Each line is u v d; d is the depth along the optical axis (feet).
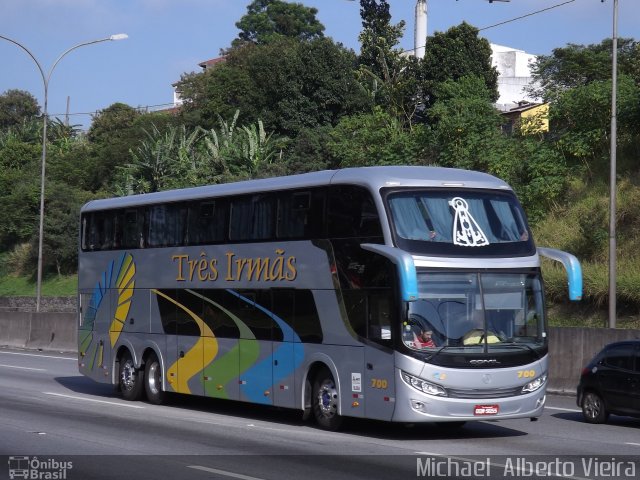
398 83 176.24
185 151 176.86
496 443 47.29
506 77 256.93
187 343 62.08
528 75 265.54
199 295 61.00
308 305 52.06
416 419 45.34
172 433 49.96
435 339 45.88
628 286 88.58
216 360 59.21
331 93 182.50
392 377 46.09
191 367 61.46
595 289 90.79
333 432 50.85
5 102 347.15
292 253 53.47
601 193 109.40
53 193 199.82
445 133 122.62
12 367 95.76
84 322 74.08
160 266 65.16
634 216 100.89
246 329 56.75
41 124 280.92
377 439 48.47
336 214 50.65
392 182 48.01
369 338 47.67
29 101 350.02
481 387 46.21
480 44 179.63
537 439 49.03
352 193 49.70
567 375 73.82
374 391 47.26
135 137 222.07
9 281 196.85
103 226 72.38
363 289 48.21
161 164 176.14
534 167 113.29
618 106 116.06
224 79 210.79
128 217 69.26
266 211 55.88
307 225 52.54
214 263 59.88
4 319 130.41
